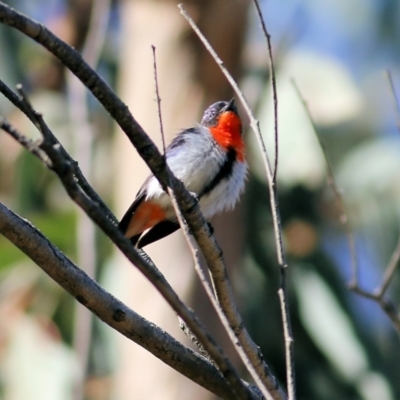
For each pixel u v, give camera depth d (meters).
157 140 11.44
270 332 14.23
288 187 14.23
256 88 14.09
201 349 6.38
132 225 7.91
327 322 14.34
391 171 14.58
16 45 15.34
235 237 12.05
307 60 14.78
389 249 14.36
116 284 12.17
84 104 11.45
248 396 4.49
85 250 10.48
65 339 13.48
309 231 14.45
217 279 5.71
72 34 15.03
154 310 11.15
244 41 11.73
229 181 8.13
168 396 11.26
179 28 11.46
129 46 11.97
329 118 14.38
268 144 13.82
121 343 12.07
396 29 17.42
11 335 12.79
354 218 14.62
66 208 13.98
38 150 4.17
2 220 5.52
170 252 11.02
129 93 11.84
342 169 14.58
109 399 12.10
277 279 14.41
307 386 14.34
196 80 11.45
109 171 14.34
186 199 5.45
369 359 14.31
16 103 5.30
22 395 12.20
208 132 8.18
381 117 16.55
